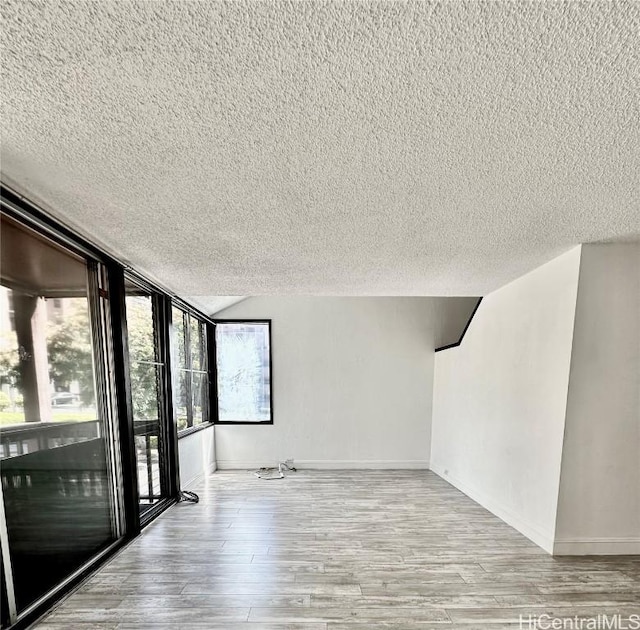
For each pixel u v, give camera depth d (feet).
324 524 9.89
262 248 7.95
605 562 7.69
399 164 4.57
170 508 11.10
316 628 5.81
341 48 2.81
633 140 4.02
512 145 4.14
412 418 16.21
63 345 6.90
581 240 7.47
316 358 16.37
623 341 7.81
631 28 2.62
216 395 16.30
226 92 3.26
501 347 10.59
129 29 2.61
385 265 9.25
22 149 4.17
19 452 5.67
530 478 9.03
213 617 6.06
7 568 5.35
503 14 2.54
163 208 5.89
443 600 6.49
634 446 7.88
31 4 2.40
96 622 5.92
